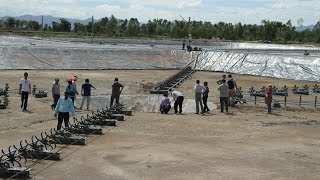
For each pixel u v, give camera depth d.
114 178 13.66
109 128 21.28
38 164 14.79
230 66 59.72
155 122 23.28
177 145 18.19
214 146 18.25
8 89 34.19
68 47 59.59
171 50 65.19
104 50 60.31
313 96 37.31
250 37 142.62
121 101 32.94
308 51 70.56
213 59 62.41
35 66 51.94
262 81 49.06
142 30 146.12
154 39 119.06
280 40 138.25
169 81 43.00
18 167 13.69
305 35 139.25
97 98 32.97
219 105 30.28
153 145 18.05
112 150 16.98
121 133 20.20
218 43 112.19
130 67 57.56
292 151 17.75
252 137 20.22
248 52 64.69
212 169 14.92
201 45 101.06
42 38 97.12
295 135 20.89
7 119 22.39
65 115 18.81
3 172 13.33
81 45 70.38
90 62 56.28
